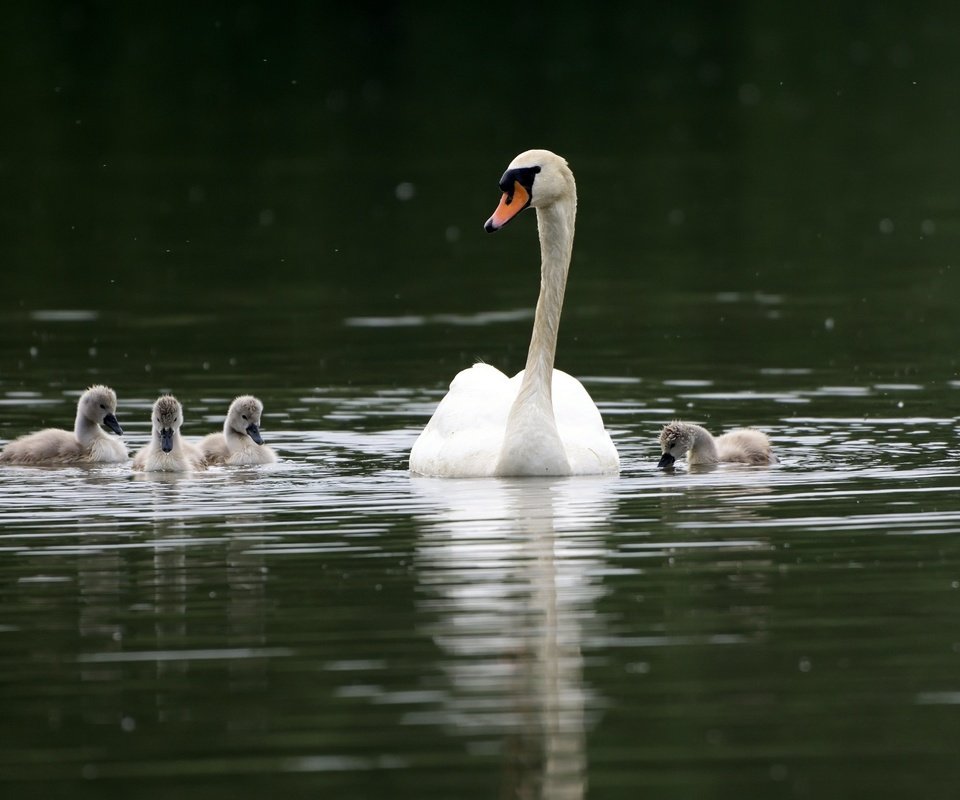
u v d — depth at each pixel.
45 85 56.97
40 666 10.60
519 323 26.78
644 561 12.81
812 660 10.48
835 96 55.91
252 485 16.30
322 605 11.75
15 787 8.83
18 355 24.11
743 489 15.57
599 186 42.47
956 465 16.52
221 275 31.83
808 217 37.59
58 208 39.62
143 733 9.48
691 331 25.70
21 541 13.86
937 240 34.22
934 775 8.84
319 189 42.16
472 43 65.81
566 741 9.30
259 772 8.94
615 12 71.94
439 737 9.35
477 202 40.25
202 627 11.30
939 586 12.02
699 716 9.63
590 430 17.08
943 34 67.00
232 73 59.72
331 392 21.55
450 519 14.40
